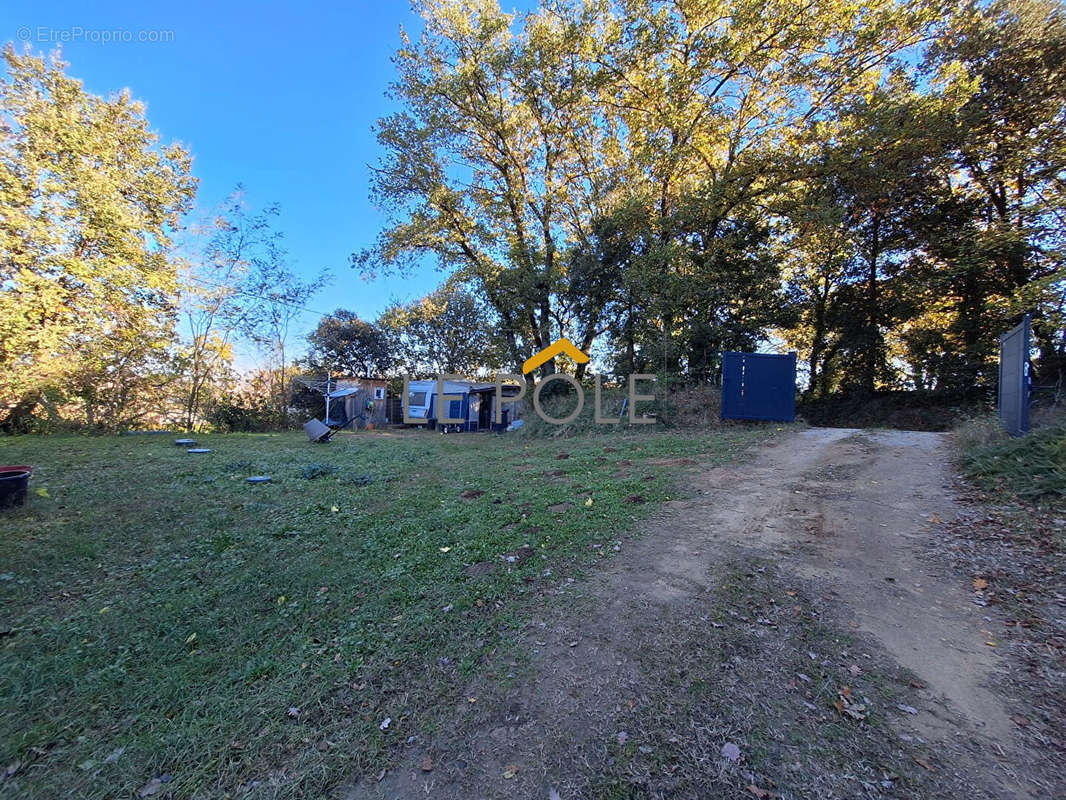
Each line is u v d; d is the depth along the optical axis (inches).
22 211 401.7
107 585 125.6
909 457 233.1
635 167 514.0
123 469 266.8
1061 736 66.3
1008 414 231.5
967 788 59.1
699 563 129.4
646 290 482.9
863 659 86.0
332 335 1034.7
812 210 456.4
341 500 211.8
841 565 124.3
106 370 457.7
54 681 85.4
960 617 97.6
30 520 172.7
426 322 1081.4
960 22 465.1
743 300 536.4
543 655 91.5
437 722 75.0
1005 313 418.9
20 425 422.0
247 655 94.3
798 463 244.7
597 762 66.0
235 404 582.6
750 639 93.2
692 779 62.4
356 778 64.8
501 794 61.6
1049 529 128.5
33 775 65.6
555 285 566.6
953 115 427.5
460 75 532.1
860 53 444.5
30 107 419.2
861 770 62.5
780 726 70.9
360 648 95.8
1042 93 444.5
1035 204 438.6
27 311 397.7
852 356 649.0
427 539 159.0
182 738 72.1
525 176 613.0
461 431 755.4
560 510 185.5
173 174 530.0
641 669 85.7
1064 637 87.7
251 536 163.6
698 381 517.0
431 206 579.5
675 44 505.7
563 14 538.0
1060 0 431.2
